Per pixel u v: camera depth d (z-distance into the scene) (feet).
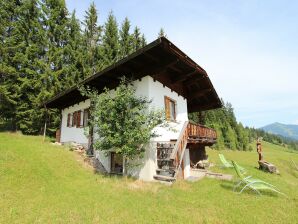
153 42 26.53
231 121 197.77
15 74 70.74
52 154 33.50
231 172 46.19
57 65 80.12
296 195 27.86
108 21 100.83
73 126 50.85
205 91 48.32
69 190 22.16
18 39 76.33
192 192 26.27
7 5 77.25
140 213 18.26
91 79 36.96
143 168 31.12
